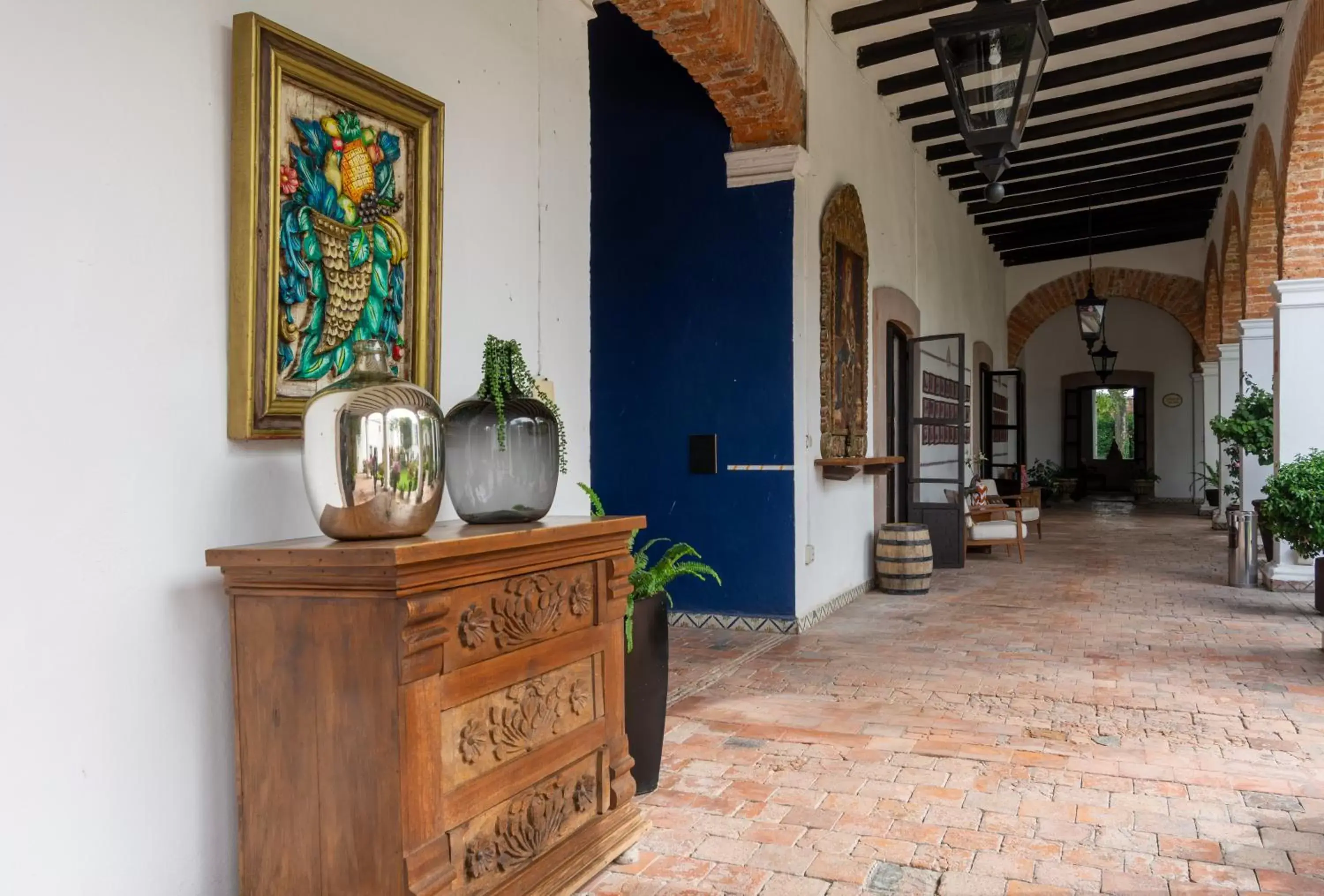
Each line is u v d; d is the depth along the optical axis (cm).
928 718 432
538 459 250
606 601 273
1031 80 364
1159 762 371
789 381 629
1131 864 283
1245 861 284
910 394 926
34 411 186
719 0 493
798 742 399
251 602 210
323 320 246
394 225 271
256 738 210
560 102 371
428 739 202
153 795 207
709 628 643
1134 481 1962
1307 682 487
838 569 727
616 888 271
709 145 650
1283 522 661
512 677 232
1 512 180
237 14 228
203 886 217
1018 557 1025
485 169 324
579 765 263
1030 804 330
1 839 179
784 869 283
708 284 652
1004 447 1569
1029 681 496
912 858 289
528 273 348
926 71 805
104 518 199
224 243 226
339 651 200
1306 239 727
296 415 238
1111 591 782
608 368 680
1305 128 698
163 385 211
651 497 667
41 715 186
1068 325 2017
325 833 202
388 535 215
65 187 192
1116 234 1491
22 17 184
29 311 185
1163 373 1942
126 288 203
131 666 203
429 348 283
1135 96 883
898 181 915
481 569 217
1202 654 554
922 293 1006
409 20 287
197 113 220
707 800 336
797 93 627
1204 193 1298
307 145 241
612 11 678
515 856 231
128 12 204
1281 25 756
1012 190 1178
